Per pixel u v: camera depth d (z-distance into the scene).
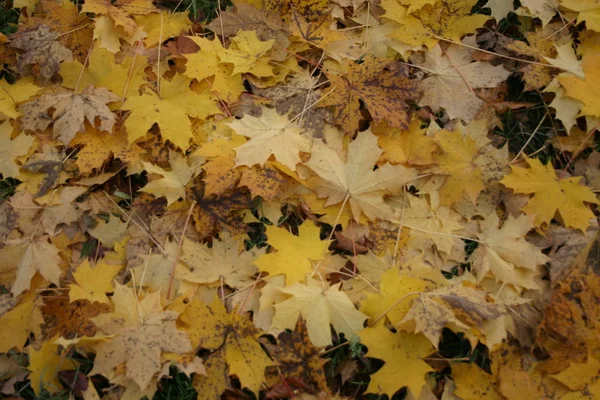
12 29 1.56
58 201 1.42
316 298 1.33
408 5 1.52
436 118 1.50
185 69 1.51
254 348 1.32
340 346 1.35
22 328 1.34
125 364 1.29
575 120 1.46
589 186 1.46
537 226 1.40
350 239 1.41
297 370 1.32
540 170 1.42
